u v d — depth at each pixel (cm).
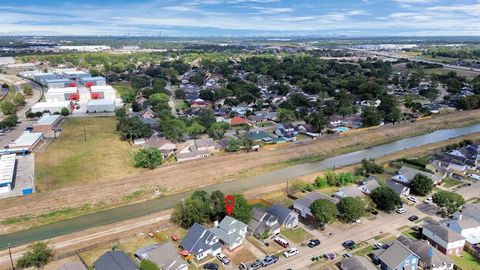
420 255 5906
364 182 8838
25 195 8512
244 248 6469
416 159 10681
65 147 11469
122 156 10906
